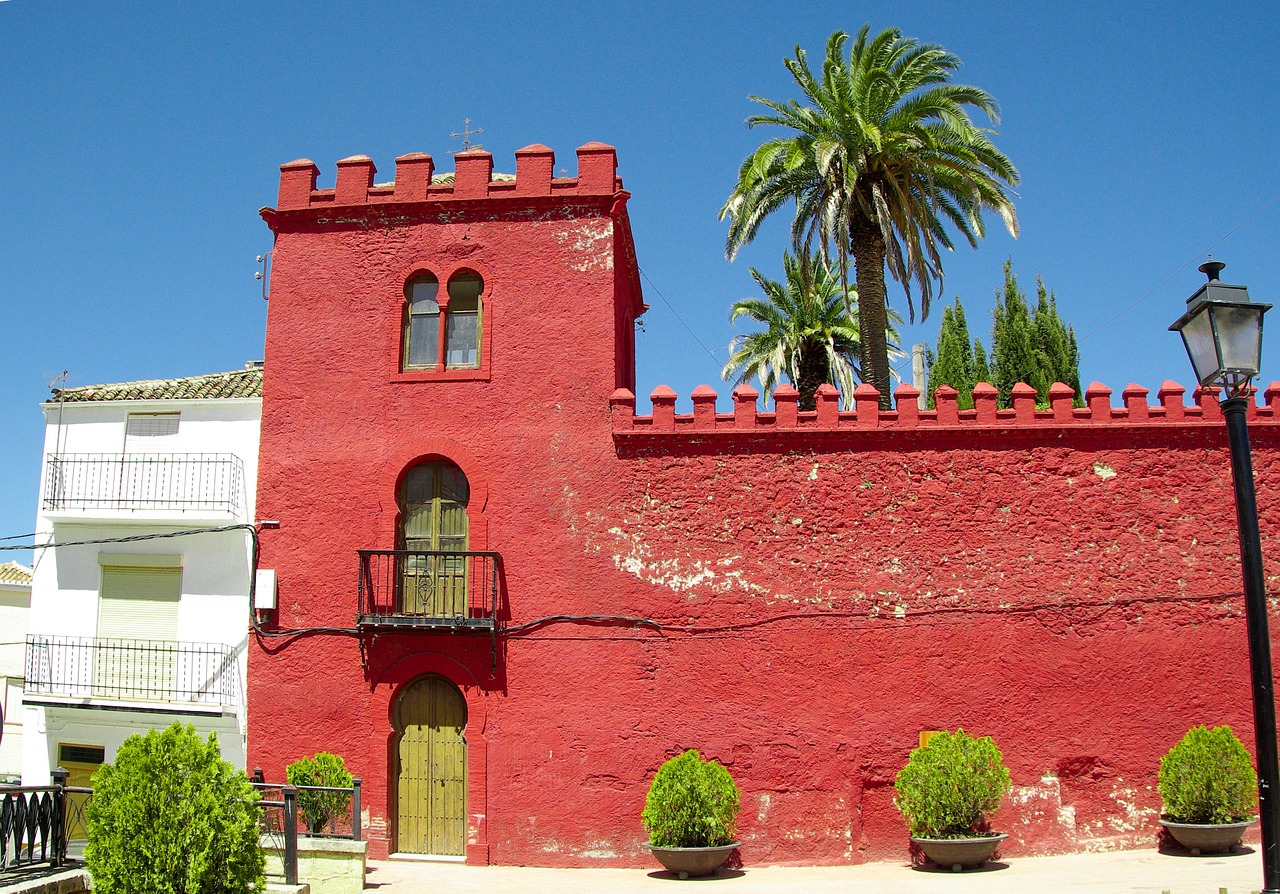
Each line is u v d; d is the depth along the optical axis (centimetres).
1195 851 1454
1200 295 880
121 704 1702
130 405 1852
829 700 1564
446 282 1755
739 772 1552
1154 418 1625
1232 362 854
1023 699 1552
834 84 2120
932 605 1582
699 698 1576
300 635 1647
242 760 1695
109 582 1797
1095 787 1530
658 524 1631
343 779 1534
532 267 1744
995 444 1628
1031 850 1509
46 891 1034
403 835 1591
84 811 1302
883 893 1267
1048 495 1609
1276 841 788
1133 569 1586
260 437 1730
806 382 3222
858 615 1585
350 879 1338
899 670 1567
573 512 1645
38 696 1736
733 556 1612
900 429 1627
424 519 1688
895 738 1548
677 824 1447
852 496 1622
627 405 1664
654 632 1599
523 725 1580
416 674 1617
